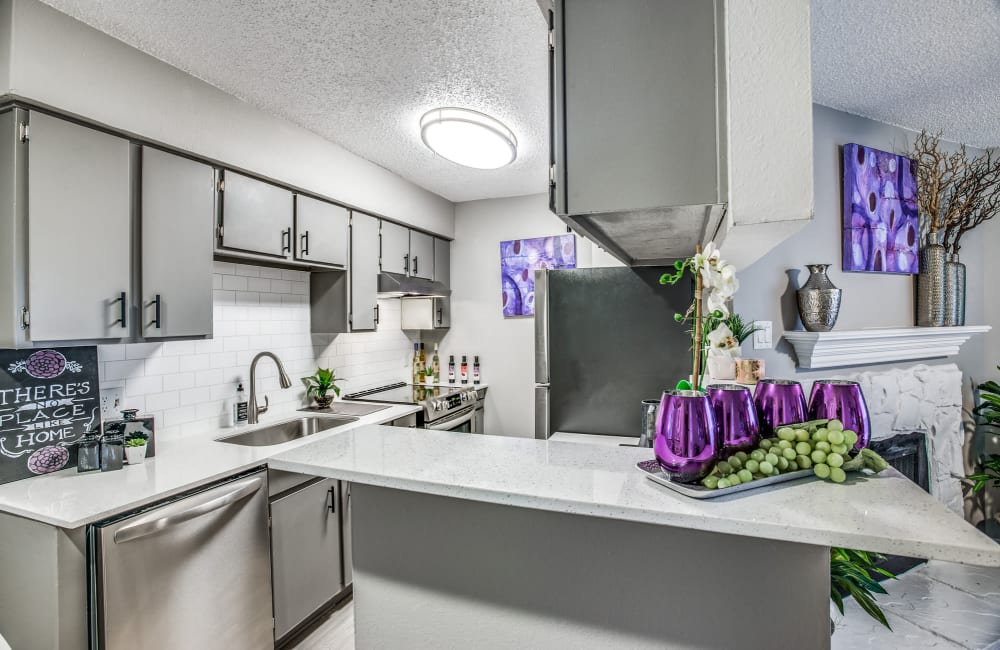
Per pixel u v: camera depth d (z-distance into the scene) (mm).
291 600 2014
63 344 1558
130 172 1749
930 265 2723
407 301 3785
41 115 1512
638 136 1016
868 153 2594
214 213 2059
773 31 940
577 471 1075
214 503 1660
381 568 1343
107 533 1397
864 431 1040
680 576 1051
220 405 2393
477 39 1743
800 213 924
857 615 2234
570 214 1065
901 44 2002
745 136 949
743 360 1970
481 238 3891
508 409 3795
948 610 2266
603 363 2264
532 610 1175
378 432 1458
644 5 1021
